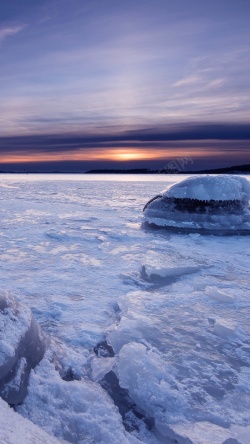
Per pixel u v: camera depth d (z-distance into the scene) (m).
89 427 2.26
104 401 2.54
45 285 5.28
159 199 12.31
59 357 3.03
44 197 22.88
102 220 12.56
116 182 50.62
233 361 3.25
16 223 11.48
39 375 2.58
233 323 3.93
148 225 11.69
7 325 2.53
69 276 5.79
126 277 5.76
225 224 10.89
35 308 4.34
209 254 7.75
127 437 2.27
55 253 7.46
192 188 11.59
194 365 3.13
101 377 2.95
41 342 2.89
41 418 2.23
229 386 2.85
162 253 7.62
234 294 4.97
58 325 3.90
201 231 10.77
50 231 9.89
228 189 11.46
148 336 3.62
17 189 31.81
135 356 3.01
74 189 32.41
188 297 4.85
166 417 2.44
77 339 3.57
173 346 3.46
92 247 8.12
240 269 6.52
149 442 2.30
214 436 2.26
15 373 2.35
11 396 2.22
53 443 1.87
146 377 2.78
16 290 5.00
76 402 2.45
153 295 4.87
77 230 10.31
